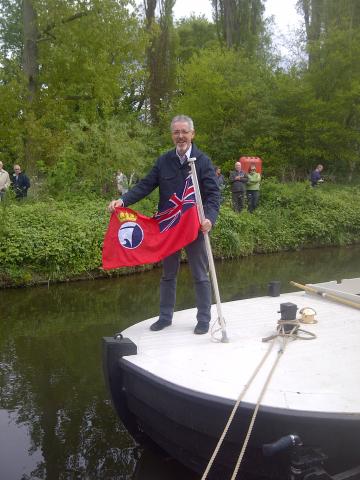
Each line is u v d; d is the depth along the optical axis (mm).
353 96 21062
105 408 4789
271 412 2887
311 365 3465
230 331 4176
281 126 21172
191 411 3189
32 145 17234
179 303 8203
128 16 19234
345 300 4914
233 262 13156
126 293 9266
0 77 18688
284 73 22328
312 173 19781
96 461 3975
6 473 3809
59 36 18312
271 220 15453
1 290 9562
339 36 21141
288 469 3057
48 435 4332
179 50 31828
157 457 4035
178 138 4070
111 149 13664
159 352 3750
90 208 12117
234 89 20078
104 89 19672
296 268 12125
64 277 10266
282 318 4086
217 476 3387
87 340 6574
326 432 2906
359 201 18641
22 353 6121
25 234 10156
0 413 4676
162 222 4246
